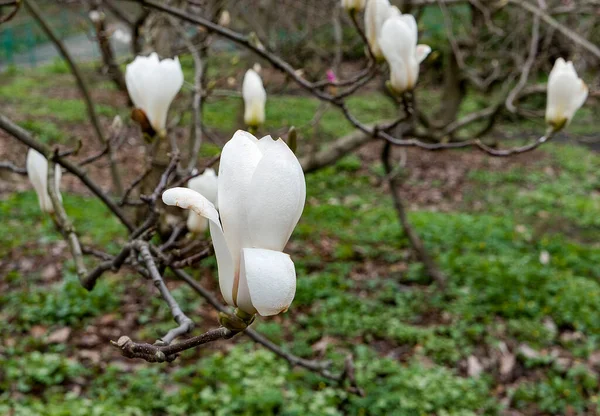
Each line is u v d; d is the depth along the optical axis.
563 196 11.17
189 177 1.81
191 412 4.79
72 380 5.11
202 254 1.60
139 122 1.91
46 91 16.89
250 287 0.86
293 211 0.89
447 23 5.18
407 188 11.47
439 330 6.14
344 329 6.09
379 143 14.20
